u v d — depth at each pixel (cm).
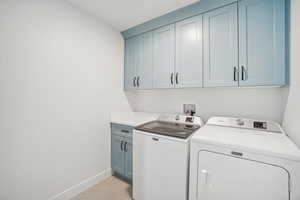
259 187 93
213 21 151
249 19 132
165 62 187
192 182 119
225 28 144
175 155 130
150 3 158
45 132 142
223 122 159
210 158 110
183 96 211
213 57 151
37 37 134
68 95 161
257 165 94
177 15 172
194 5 157
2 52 114
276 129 131
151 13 178
